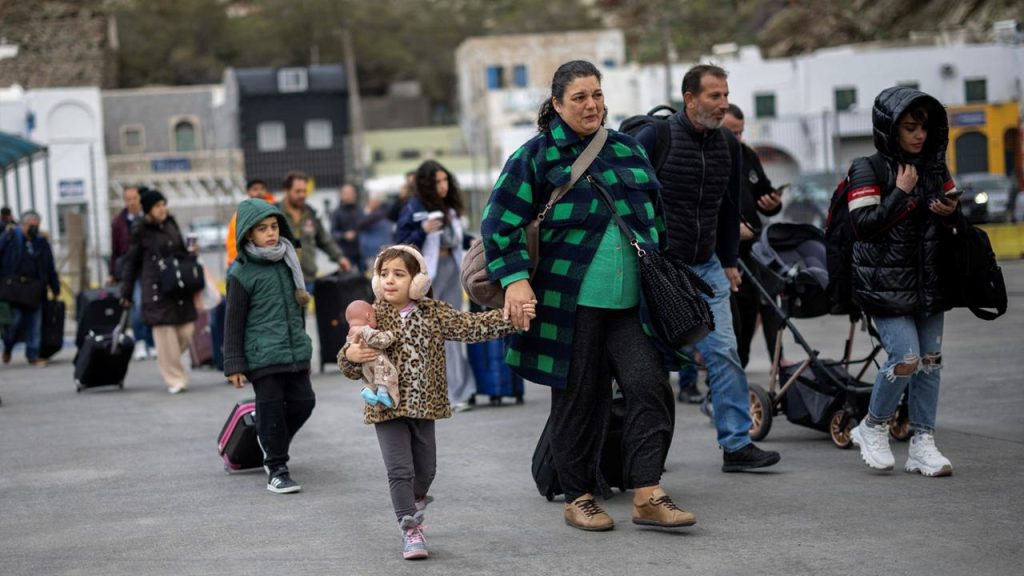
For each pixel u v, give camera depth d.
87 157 68.69
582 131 6.72
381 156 87.38
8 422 12.41
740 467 8.35
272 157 66.75
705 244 8.20
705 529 6.88
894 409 8.14
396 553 6.67
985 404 10.77
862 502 7.40
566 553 6.50
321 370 15.53
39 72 85.94
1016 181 39.78
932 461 8.02
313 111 83.19
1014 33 65.56
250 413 9.20
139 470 9.53
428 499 6.97
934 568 6.00
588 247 6.69
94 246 33.47
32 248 18.12
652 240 6.76
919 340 8.09
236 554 6.79
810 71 68.94
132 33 107.81
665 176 8.08
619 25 117.19
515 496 7.97
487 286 6.88
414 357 6.58
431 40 115.81
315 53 109.19
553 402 6.97
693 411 11.11
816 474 8.26
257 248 8.52
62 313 18.47
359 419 11.62
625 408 6.88
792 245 10.07
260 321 8.53
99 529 7.57
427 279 6.63
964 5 77.19
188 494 8.53
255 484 8.80
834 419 9.19
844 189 8.11
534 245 6.70
